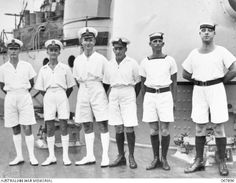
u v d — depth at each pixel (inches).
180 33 203.3
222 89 162.4
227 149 182.1
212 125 192.7
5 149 220.8
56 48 184.9
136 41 211.9
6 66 183.9
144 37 210.2
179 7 203.3
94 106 181.2
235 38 202.8
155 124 172.9
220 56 161.0
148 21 209.2
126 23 215.5
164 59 168.6
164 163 173.6
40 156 203.9
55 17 384.2
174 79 171.5
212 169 173.3
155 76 167.5
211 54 162.1
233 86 204.4
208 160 180.5
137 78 177.2
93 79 180.2
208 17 200.2
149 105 170.2
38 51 365.1
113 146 223.5
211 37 161.5
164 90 168.1
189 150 190.9
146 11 209.8
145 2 210.4
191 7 202.2
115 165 180.2
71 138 224.7
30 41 382.6
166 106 167.6
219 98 161.3
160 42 167.6
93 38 181.2
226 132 203.8
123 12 217.5
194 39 201.6
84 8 323.9
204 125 168.7
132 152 179.2
